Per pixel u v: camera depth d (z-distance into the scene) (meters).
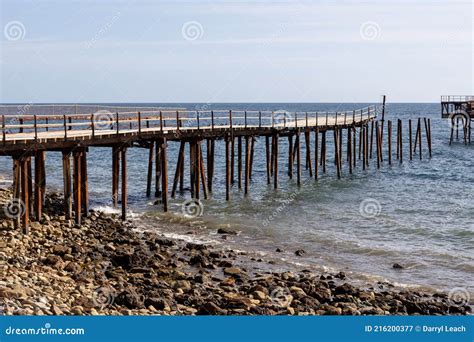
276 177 35.59
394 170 47.34
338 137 45.38
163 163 27.89
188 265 19.92
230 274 18.88
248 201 32.28
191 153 31.56
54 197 29.42
